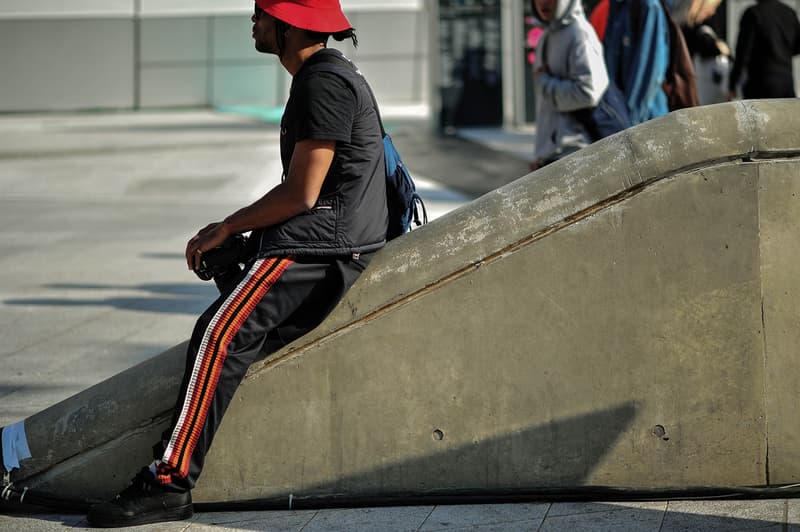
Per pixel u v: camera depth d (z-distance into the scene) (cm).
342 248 340
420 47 2425
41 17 2283
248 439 359
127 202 1122
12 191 1195
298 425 357
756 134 338
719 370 348
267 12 337
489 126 1673
